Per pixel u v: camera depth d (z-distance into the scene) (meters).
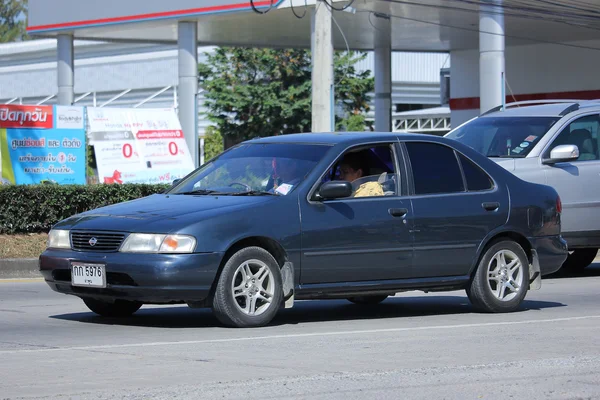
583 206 20.22
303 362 10.20
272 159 13.70
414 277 13.73
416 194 13.80
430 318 14.14
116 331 12.57
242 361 10.23
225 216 12.27
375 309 15.41
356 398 8.50
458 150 14.47
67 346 11.25
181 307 15.40
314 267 12.87
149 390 8.73
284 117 59.62
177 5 43.47
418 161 14.02
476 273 14.32
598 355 10.77
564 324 13.34
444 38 55.78
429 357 10.56
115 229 12.30
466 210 14.07
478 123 22.03
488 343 11.59
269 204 12.66
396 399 8.48
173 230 11.99
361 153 13.73
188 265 11.91
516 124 21.25
